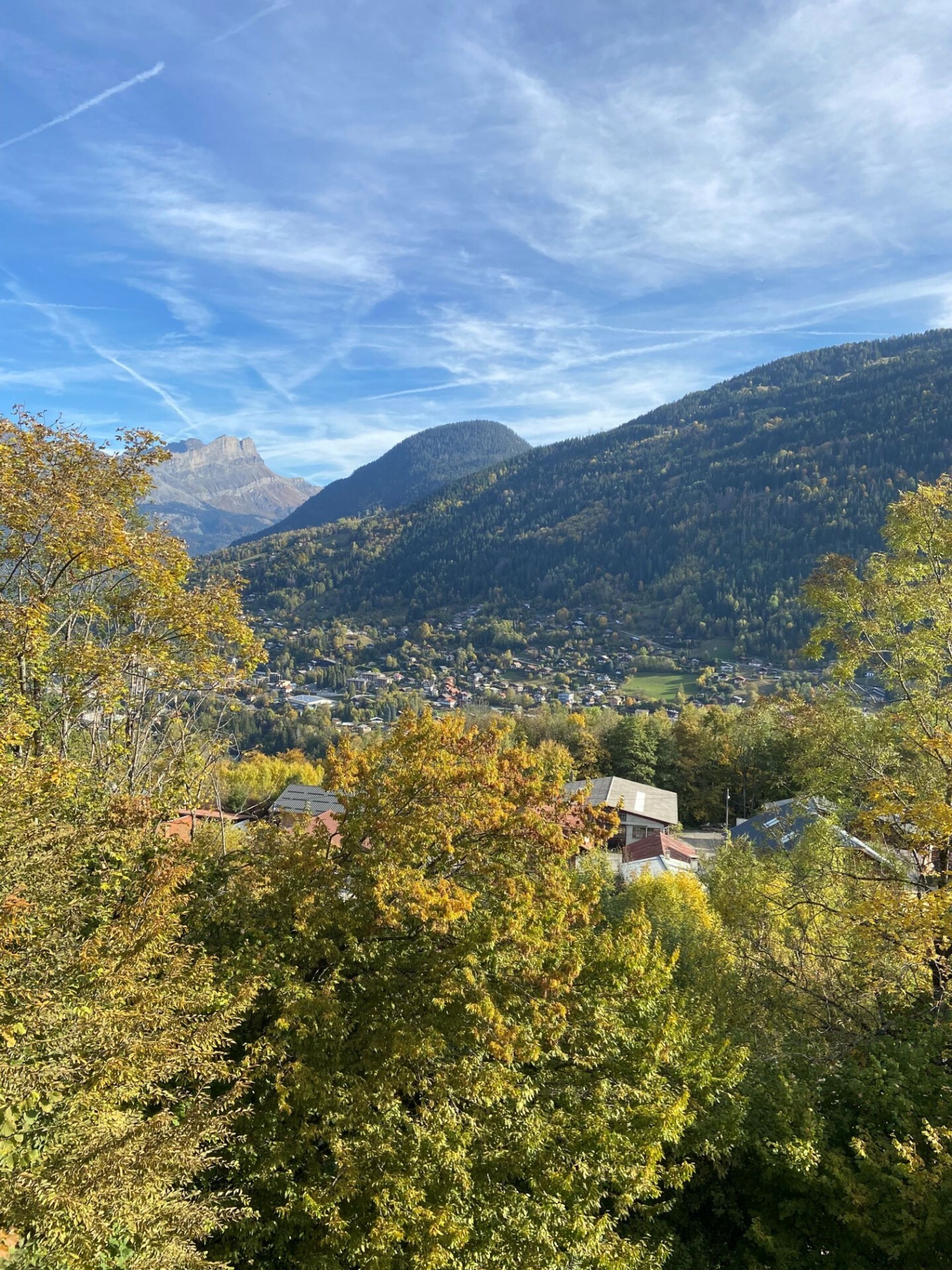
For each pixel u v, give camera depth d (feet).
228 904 38.65
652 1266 34.37
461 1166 29.37
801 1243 36.83
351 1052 33.27
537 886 37.99
